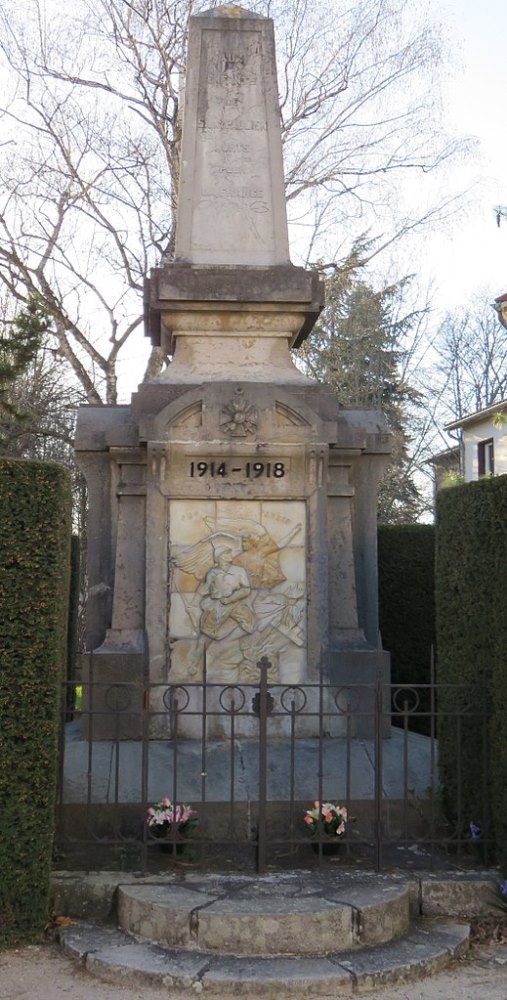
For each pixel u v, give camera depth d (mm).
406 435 28297
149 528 7594
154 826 5863
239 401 7703
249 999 4539
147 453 7641
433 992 4629
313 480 7719
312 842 5707
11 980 4703
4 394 13672
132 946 4953
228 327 8289
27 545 5344
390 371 27250
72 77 18688
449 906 5496
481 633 6016
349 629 7828
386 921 5074
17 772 5184
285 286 8141
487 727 5922
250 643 7516
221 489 7652
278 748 7051
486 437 25078
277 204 8562
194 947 4906
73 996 4535
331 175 19000
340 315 24609
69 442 19141
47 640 5316
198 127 8633
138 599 7715
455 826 6234
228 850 6047
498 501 5766
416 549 11336
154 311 8281
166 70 18531
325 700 7484
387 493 26328
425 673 11125
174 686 5797
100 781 6387
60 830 5941
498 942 5266
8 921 5117
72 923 5297
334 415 8008
